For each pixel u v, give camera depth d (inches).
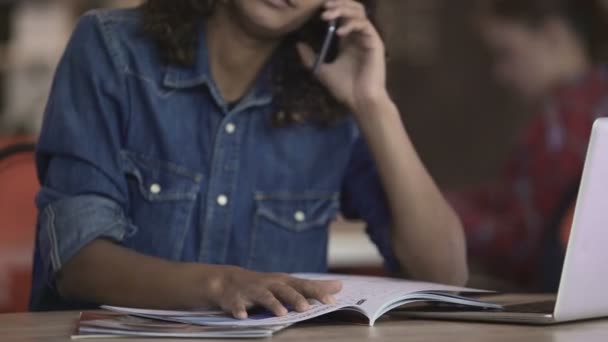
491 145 240.7
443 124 245.0
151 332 47.2
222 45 73.2
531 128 125.9
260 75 74.9
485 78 239.5
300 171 76.1
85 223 63.6
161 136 71.4
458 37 241.4
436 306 57.4
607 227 50.2
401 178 73.6
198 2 71.3
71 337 46.7
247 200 74.2
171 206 71.7
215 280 54.7
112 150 69.4
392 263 77.0
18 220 83.0
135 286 58.2
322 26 76.0
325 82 74.9
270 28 69.9
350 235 116.9
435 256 74.2
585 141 122.3
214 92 72.6
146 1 73.0
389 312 56.2
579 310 51.8
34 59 209.8
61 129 68.7
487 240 126.7
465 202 131.6
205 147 72.9
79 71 70.5
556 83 143.0
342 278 62.3
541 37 143.5
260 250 74.5
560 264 105.3
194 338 46.9
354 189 79.7
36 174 78.9
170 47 71.5
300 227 76.0
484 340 46.5
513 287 128.3
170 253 71.5
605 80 124.2
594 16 140.3
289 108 74.7
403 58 243.6
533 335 48.3
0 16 208.2
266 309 53.2
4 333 48.5
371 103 73.8
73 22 213.9
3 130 202.5
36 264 70.4
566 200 106.0
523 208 124.8
